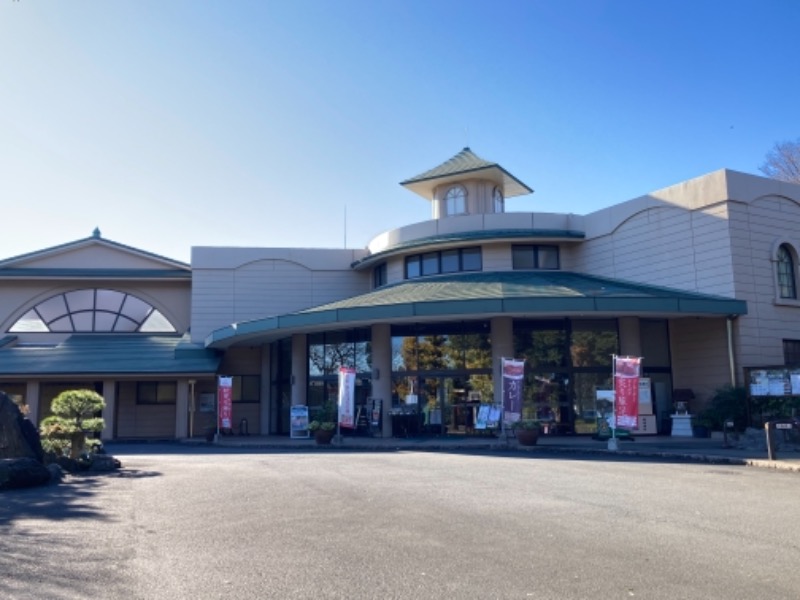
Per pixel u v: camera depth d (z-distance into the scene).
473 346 25.19
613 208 26.02
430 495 10.78
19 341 32.81
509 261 26.88
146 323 33.75
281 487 11.80
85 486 12.18
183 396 29.77
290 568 6.55
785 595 5.70
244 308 31.77
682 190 23.81
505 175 30.23
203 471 14.47
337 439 23.52
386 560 6.81
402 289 26.31
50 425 15.27
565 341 24.67
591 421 24.27
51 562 6.71
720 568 6.49
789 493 10.94
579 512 9.29
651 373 24.62
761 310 22.70
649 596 5.68
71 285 33.31
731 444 19.20
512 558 6.86
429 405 25.47
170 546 7.43
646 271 24.75
